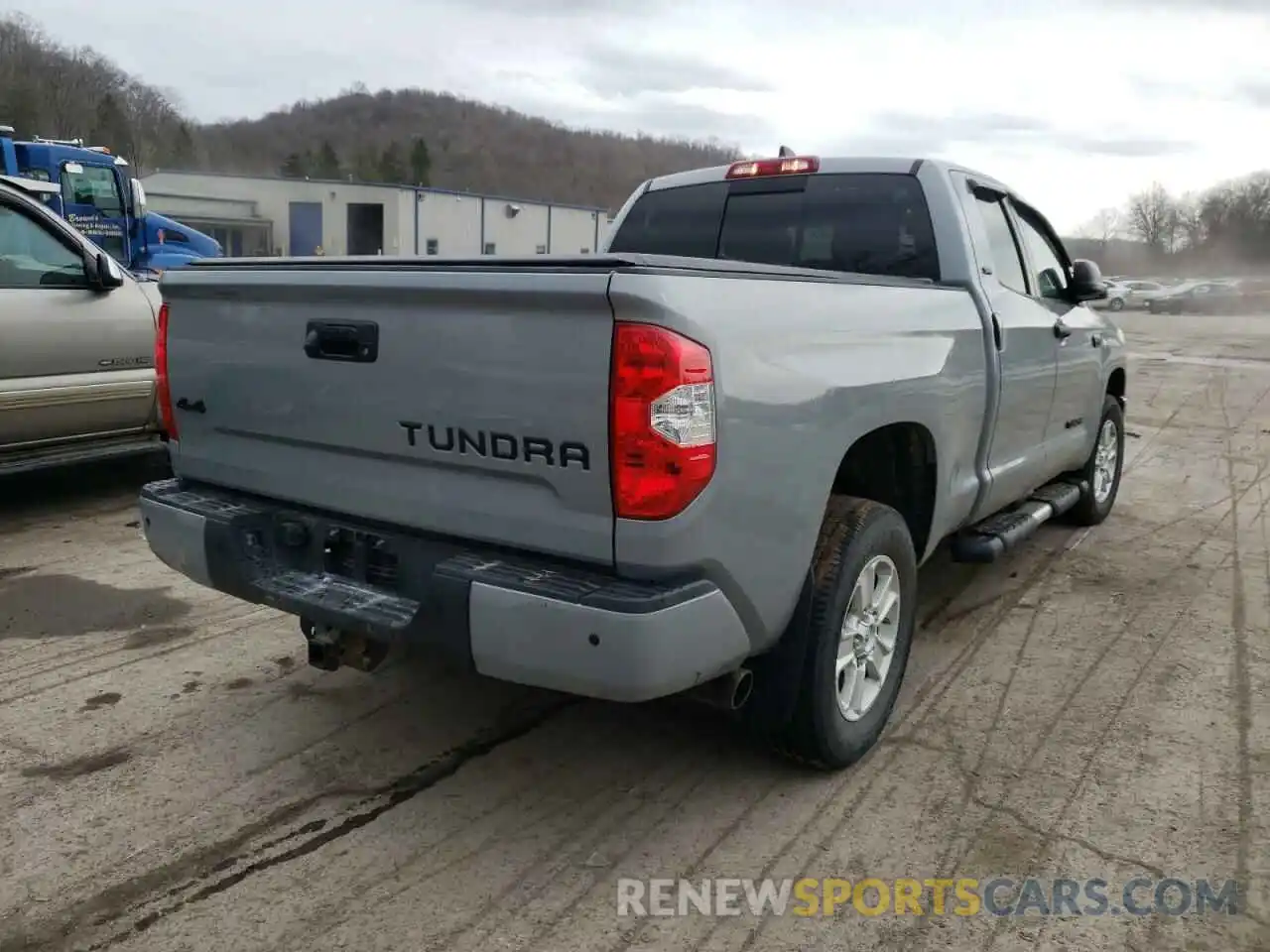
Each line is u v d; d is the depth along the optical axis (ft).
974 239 14.08
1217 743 12.00
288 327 10.16
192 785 10.80
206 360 11.05
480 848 9.79
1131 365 61.26
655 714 12.60
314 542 10.46
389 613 9.53
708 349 8.34
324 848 9.75
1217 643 15.12
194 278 10.87
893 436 12.26
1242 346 78.64
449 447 9.19
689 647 8.57
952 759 11.59
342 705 12.73
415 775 11.10
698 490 8.32
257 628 15.11
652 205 16.48
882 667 11.63
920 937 8.63
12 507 21.53
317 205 189.16
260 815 10.27
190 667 13.74
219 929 8.59
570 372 8.37
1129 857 9.75
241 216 195.00
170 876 9.29
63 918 8.69
